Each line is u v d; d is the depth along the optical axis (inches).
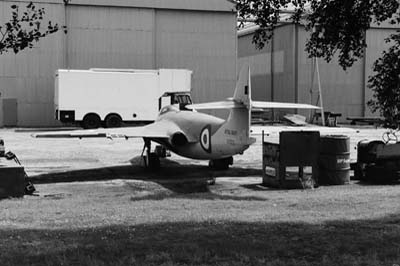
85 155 817.5
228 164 663.8
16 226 296.4
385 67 215.8
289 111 1786.4
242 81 563.2
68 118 1302.9
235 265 205.8
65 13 1497.3
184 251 226.2
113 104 1326.3
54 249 229.8
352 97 1836.9
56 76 1325.0
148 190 505.4
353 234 265.4
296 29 1811.0
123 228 285.0
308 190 494.6
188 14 1595.7
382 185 525.0
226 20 1620.3
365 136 1184.8
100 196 463.8
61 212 358.3
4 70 1465.3
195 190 504.4
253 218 321.7
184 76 1368.1
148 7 1560.0
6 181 444.8
